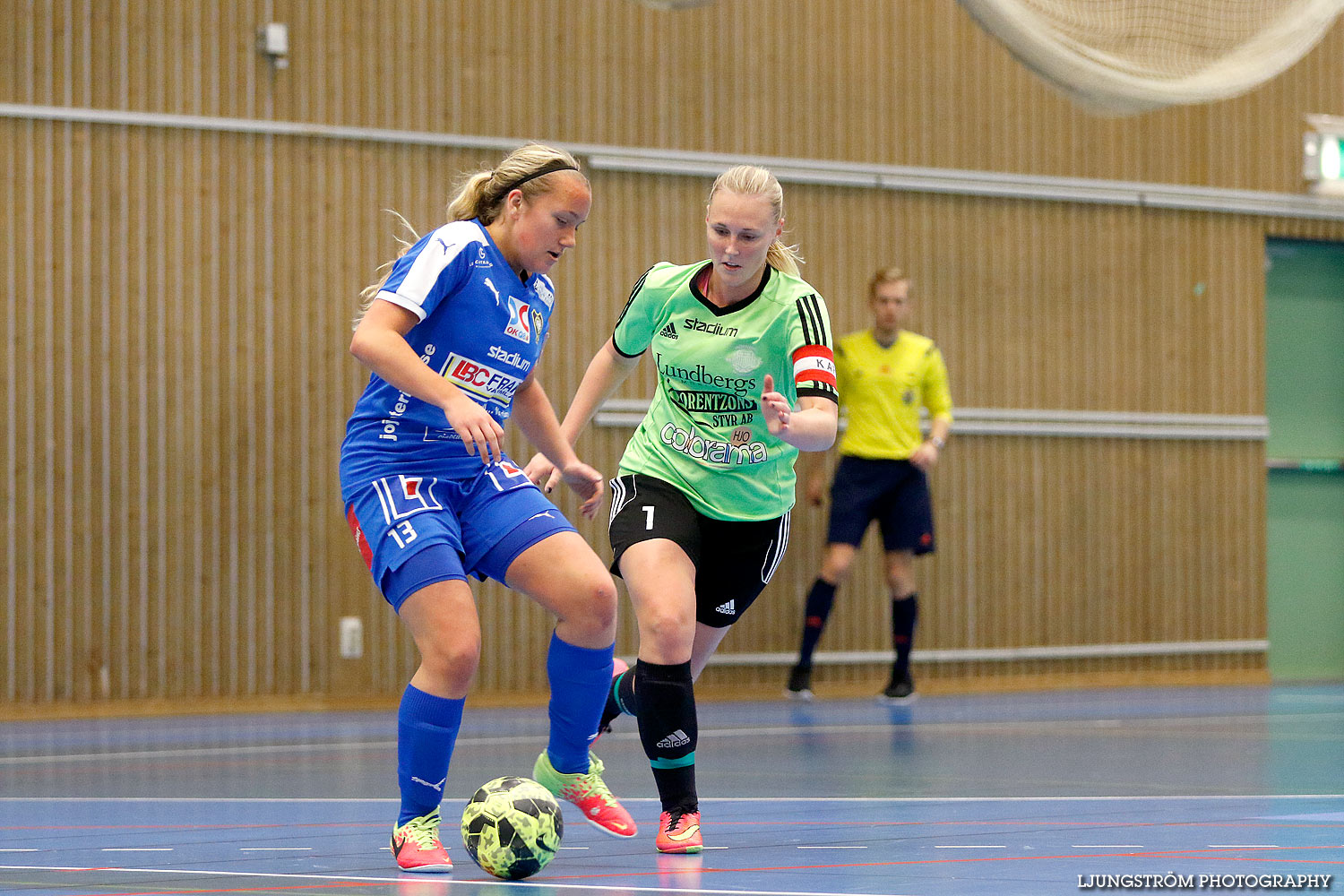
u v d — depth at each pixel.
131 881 6.39
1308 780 10.73
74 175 18.67
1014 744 14.05
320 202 19.72
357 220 19.88
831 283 22.31
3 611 18.23
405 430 7.25
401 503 7.14
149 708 18.75
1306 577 25.95
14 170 18.42
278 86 19.53
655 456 8.36
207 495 19.14
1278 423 25.84
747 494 8.28
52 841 7.89
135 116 18.88
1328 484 26.06
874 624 22.48
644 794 10.45
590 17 21.08
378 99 20.00
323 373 19.69
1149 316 24.28
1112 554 23.94
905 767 11.96
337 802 9.90
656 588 7.71
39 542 18.42
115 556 18.72
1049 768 11.77
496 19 20.58
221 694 19.12
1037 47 16.03
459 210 7.56
